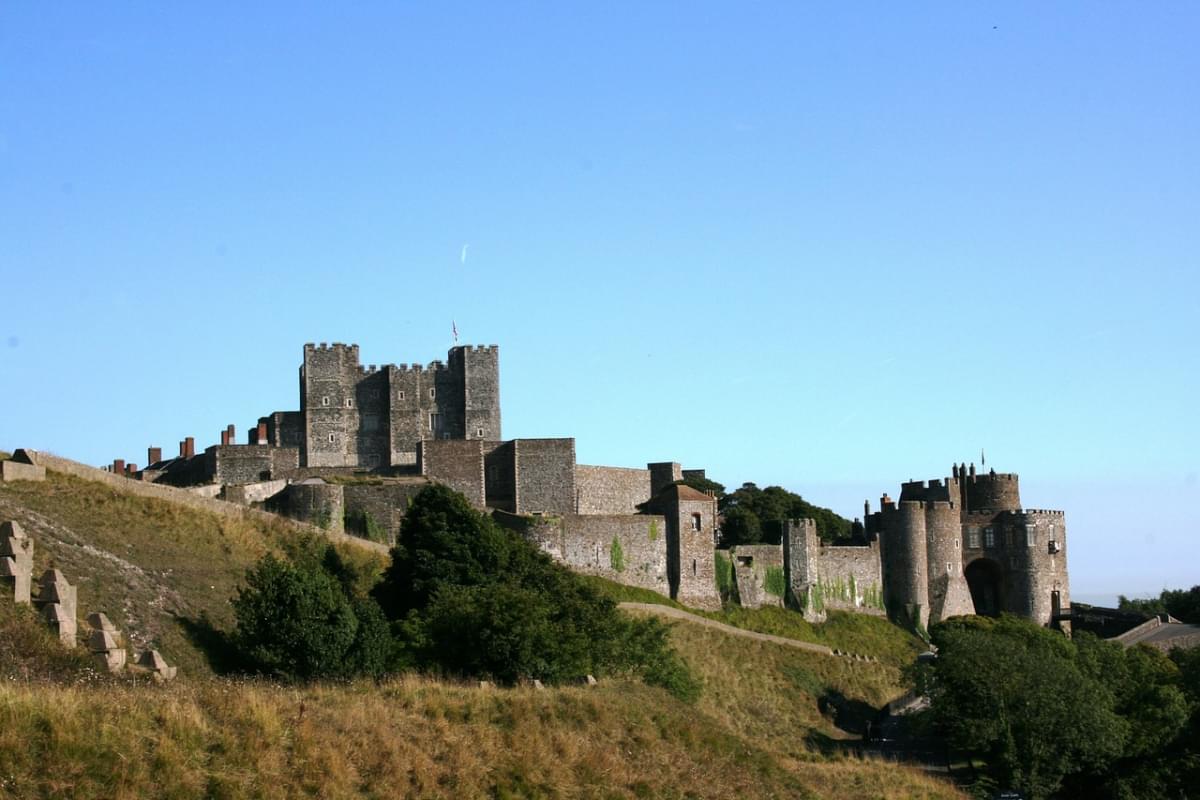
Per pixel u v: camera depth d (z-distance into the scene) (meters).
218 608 79.31
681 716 73.00
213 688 52.66
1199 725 111.56
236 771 46.50
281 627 72.06
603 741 63.41
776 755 81.56
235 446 145.00
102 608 71.44
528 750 58.22
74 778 41.81
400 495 126.69
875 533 158.38
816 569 146.00
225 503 101.31
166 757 44.59
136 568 79.69
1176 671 125.69
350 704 55.97
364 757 51.38
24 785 40.59
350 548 106.38
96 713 45.50
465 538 98.94
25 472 88.19
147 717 46.75
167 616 74.56
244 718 49.78
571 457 146.12
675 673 94.62
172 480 148.88
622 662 90.75
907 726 116.62
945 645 114.12
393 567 98.69
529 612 77.25
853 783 81.88
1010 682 100.38
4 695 43.66
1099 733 99.06
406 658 75.88
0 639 57.66
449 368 159.62
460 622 76.50
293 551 98.88
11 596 61.28
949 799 85.94
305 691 58.12
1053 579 166.25
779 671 125.12
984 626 137.62
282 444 155.50
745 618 136.62
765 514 166.00
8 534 63.34
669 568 134.88
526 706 62.75
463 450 144.12
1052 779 98.06
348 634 72.88
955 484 166.12
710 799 63.09
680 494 136.12
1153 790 102.25
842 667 132.50
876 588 154.00
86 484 91.44
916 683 113.75
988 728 97.94
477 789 53.59
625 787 59.91
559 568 108.62
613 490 153.00
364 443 156.62
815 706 121.44
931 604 156.62
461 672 75.12
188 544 89.94
